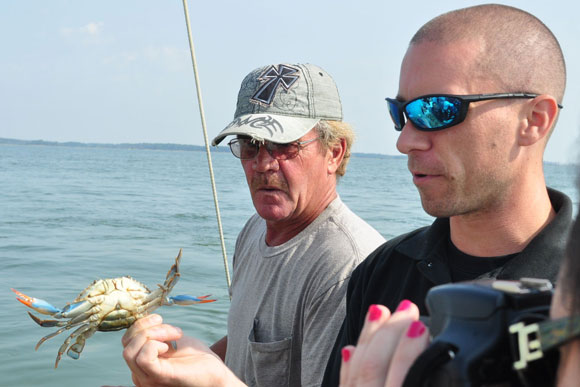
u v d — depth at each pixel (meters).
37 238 12.77
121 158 91.94
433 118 1.64
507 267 1.64
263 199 2.88
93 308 2.11
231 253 11.23
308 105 2.92
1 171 41.53
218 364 2.17
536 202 1.69
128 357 2.06
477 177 1.64
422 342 0.85
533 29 1.66
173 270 2.14
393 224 15.17
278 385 2.75
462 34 1.65
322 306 2.59
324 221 2.82
